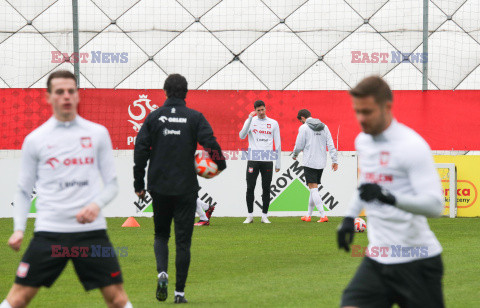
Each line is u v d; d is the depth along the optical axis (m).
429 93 47.78
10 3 55.84
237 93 47.94
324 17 56.09
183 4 56.62
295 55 56.22
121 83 55.88
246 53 56.41
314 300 21.11
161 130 21.09
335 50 55.91
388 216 12.26
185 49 56.41
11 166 47.62
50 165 14.12
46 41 55.59
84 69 55.75
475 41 54.94
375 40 55.47
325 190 47.94
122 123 47.59
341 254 30.92
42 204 14.22
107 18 56.22
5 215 47.62
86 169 14.25
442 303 12.34
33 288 14.15
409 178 12.15
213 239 36.06
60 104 14.09
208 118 47.94
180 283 20.84
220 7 56.66
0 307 14.00
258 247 33.16
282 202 48.50
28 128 47.78
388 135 12.19
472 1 55.16
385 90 12.01
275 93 48.12
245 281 24.56
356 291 12.59
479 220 45.78
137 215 48.09
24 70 55.44
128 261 29.25
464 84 54.84
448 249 32.12
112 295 14.42
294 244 34.12
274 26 56.53
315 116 48.09
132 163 47.75
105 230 14.48
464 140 47.69
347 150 48.09
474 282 23.94
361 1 55.78
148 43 56.31
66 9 55.91
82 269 14.28
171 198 20.97
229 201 48.34
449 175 47.88
